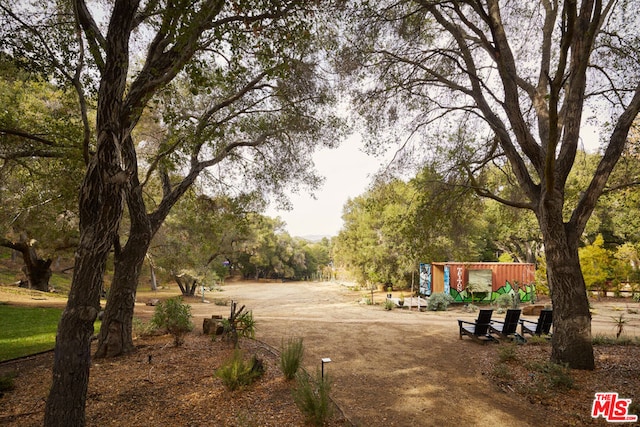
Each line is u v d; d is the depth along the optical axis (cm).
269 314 1667
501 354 723
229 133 980
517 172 787
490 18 782
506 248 3681
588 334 661
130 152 776
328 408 464
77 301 411
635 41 858
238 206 1134
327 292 3875
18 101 915
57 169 898
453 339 971
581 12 707
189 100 1041
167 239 2388
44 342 897
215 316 1044
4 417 476
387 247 2895
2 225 1502
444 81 882
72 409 394
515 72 799
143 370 653
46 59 611
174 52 582
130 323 787
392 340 950
